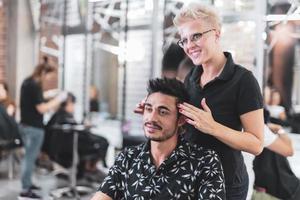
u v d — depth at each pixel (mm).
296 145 3314
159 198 1577
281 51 3469
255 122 1581
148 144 1672
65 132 4492
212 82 1625
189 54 1625
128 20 4992
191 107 1551
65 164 4637
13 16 6207
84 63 5520
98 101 5418
